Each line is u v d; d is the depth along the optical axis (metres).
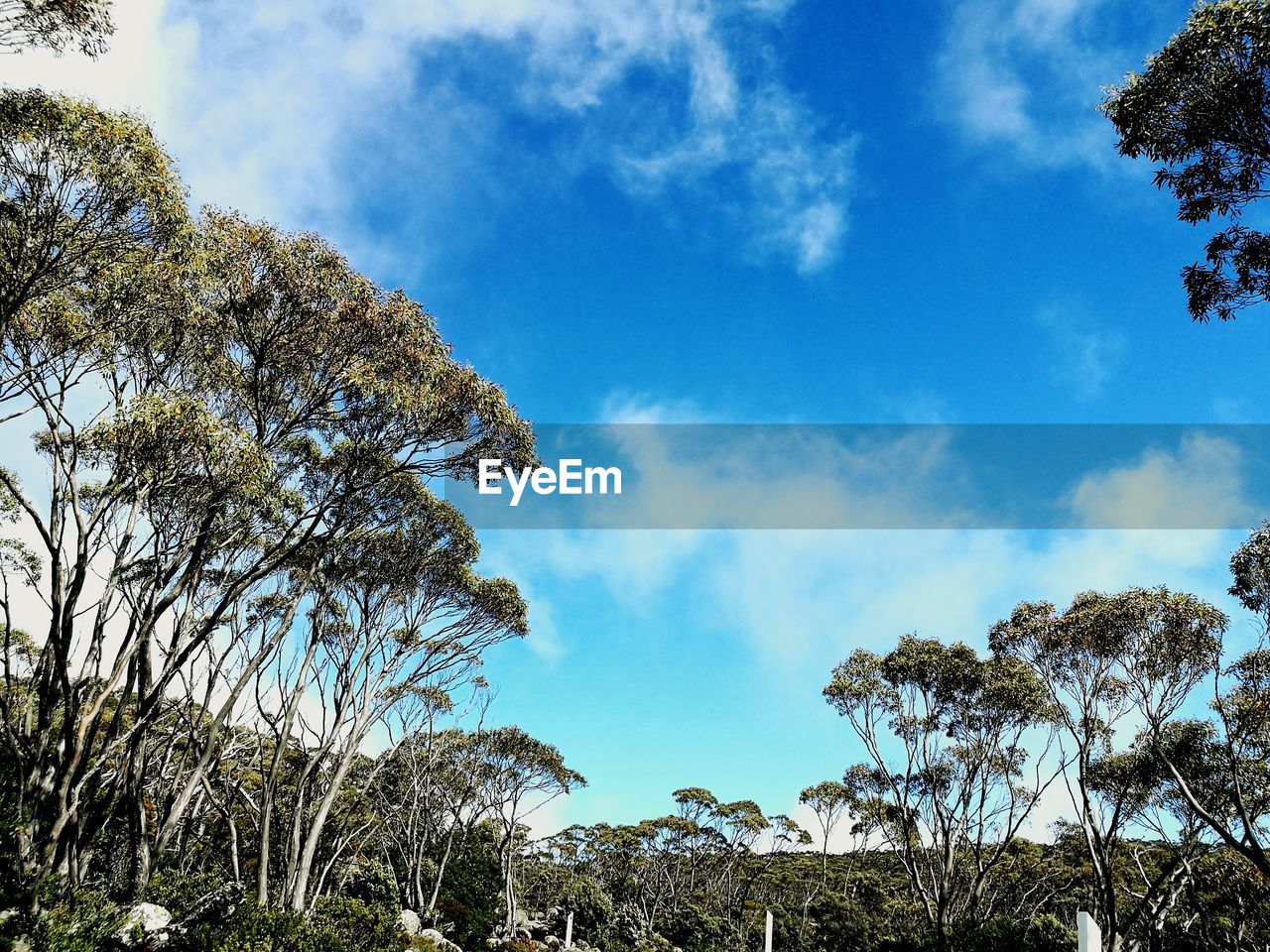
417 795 31.38
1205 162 9.48
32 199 10.05
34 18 8.84
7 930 10.08
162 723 18.25
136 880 14.74
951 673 25.72
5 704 14.01
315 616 19.38
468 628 21.36
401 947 19.58
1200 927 25.03
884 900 43.38
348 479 14.57
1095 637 20.69
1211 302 10.13
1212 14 8.43
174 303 12.11
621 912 44.31
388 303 13.67
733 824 48.72
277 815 21.09
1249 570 15.99
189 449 11.55
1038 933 21.75
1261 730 18.58
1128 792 22.34
